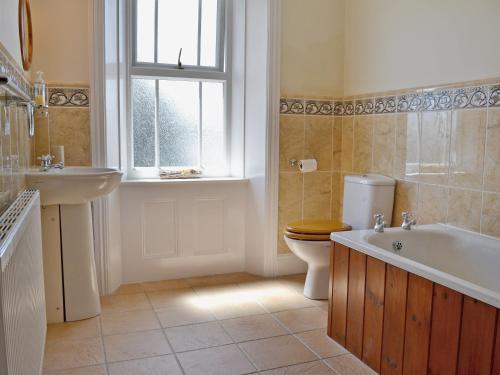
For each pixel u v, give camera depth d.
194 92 3.56
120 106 3.20
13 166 1.91
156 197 3.33
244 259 3.63
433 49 2.70
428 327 1.82
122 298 3.02
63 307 2.64
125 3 3.22
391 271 2.02
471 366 1.63
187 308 2.86
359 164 3.36
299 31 3.36
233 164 3.68
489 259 2.31
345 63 3.50
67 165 2.92
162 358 2.24
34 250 1.78
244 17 3.45
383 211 3.00
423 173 2.79
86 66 2.88
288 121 3.38
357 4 3.35
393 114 3.02
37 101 2.54
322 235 2.88
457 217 2.58
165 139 3.52
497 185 2.34
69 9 2.83
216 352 2.30
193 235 3.46
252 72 3.42
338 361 2.23
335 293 2.42
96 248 3.00
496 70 2.33
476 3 2.42
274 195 3.39
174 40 3.49
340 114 3.54
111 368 2.14
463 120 2.52
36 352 1.72
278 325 2.62
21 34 2.34
